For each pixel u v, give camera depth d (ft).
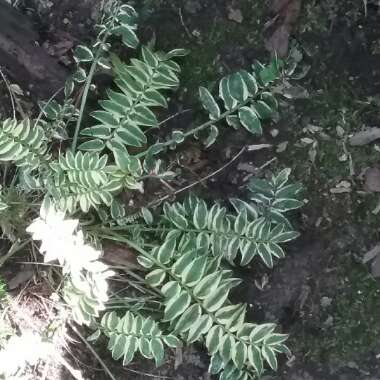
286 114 1.29
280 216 1.25
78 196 1.19
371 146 1.28
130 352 1.20
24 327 1.26
